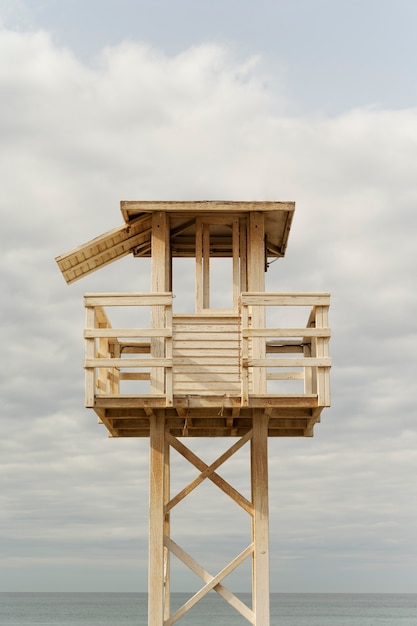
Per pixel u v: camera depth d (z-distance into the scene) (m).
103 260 19.39
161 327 16.75
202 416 17.03
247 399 16.03
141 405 16.16
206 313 17.28
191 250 19.08
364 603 193.12
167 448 18.47
